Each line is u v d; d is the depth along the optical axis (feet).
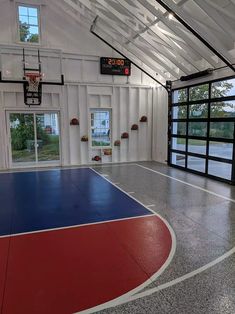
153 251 9.87
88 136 29.60
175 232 11.60
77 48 28.12
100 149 30.66
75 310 6.80
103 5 21.67
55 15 27.02
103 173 24.84
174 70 26.63
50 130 28.53
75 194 17.71
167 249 10.03
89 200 16.37
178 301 7.15
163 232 11.61
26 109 26.96
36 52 26.50
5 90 25.85
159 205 15.39
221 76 20.62
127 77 30.58
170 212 14.20
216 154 21.88
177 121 27.25
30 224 12.52
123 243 10.53
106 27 25.98
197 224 12.51
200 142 23.82
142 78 31.24
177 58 24.54
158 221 12.91
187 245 10.37
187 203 15.76
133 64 30.12
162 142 30.89
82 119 29.25
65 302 7.08
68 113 28.50
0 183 20.76
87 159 30.19
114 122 30.68
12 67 25.86
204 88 23.03
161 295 7.40
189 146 25.46
